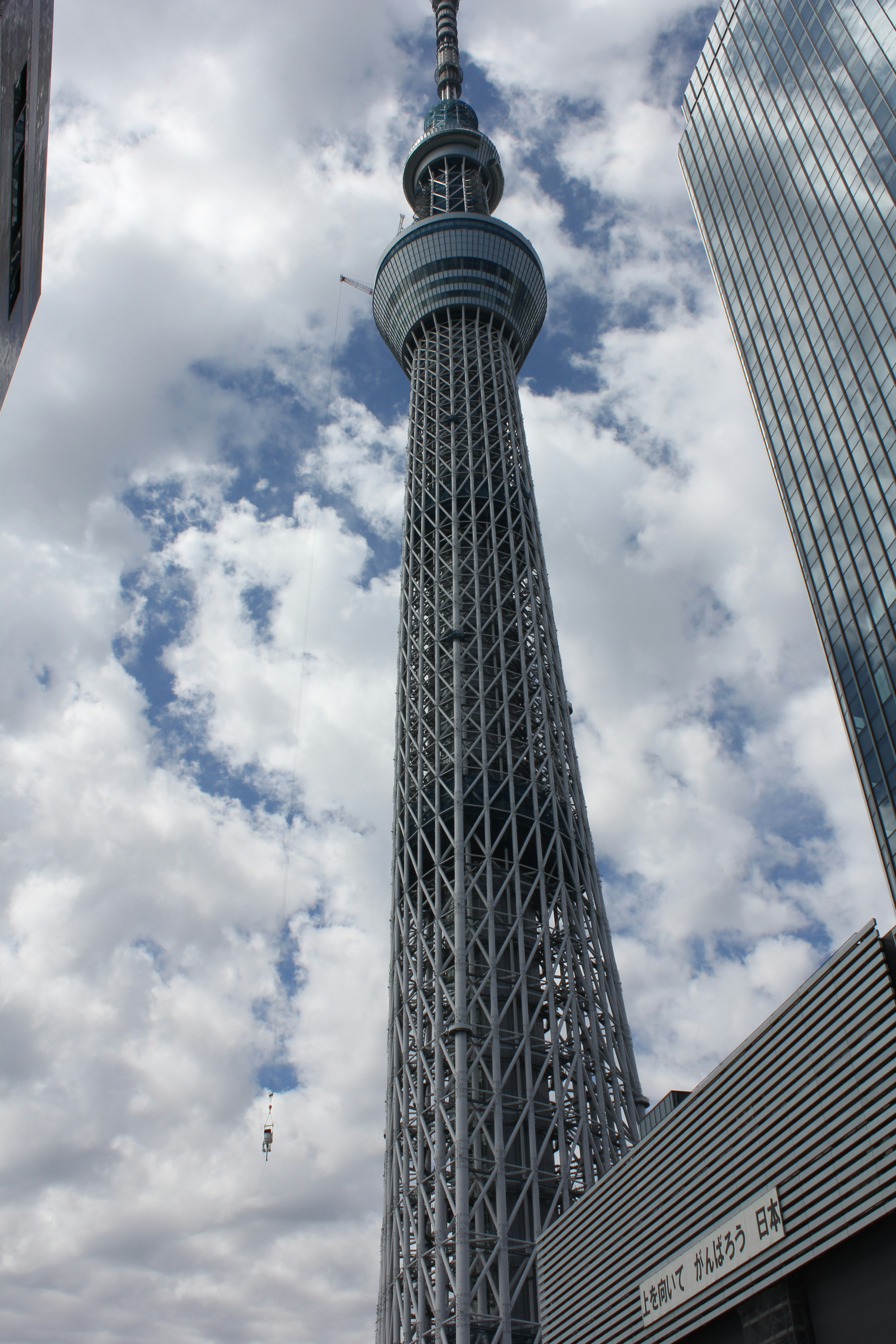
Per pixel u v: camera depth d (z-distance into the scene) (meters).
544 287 168.12
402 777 120.12
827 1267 43.12
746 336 149.88
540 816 111.62
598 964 106.25
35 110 35.97
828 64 131.50
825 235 129.25
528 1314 83.56
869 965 42.81
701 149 169.88
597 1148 93.31
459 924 101.38
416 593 133.12
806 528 127.88
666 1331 53.34
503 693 119.44
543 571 136.38
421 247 161.25
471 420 145.88
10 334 33.62
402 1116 97.75
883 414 113.19
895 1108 39.81
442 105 188.88
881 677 108.25
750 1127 49.44
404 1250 90.25
